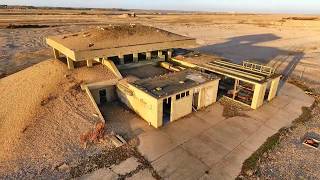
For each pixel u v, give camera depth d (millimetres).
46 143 15422
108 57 25219
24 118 17516
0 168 13531
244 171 13734
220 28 83062
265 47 50688
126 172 13469
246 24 100000
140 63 26625
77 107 18906
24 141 15469
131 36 26984
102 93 21391
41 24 77438
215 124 18641
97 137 16234
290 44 54781
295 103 22859
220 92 24578
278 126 18656
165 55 29469
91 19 101688
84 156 14656
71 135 16312
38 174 13188
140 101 18734
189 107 19797
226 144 16172
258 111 20953
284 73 32562
